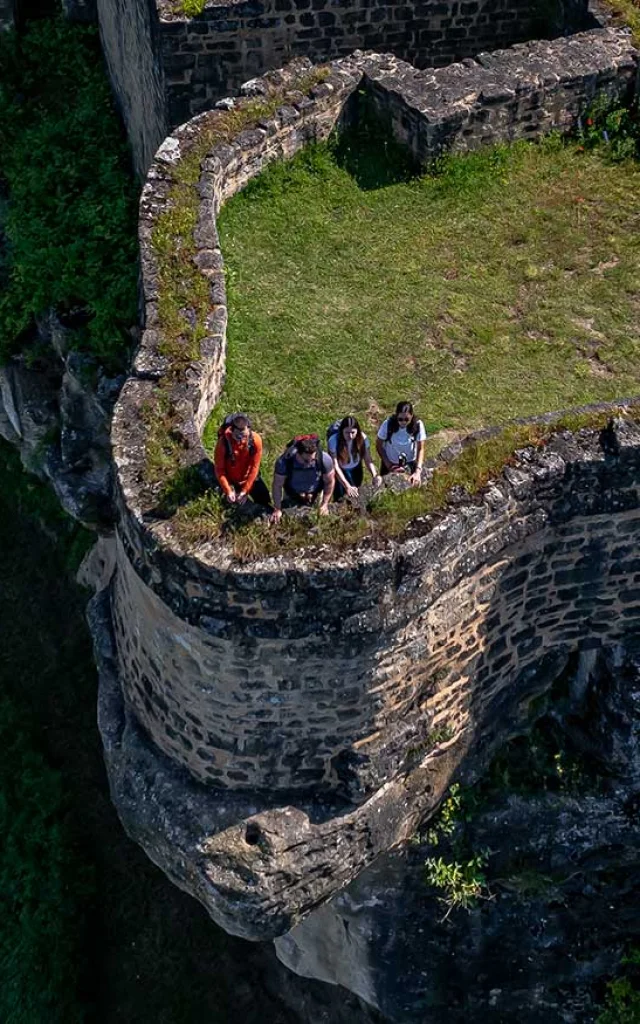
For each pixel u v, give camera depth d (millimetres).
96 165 17484
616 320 13516
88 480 16062
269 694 10523
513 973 13828
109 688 12430
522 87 14688
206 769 11289
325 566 9805
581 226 14445
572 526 11102
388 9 15445
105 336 15016
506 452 10898
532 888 13055
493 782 12539
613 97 15281
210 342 11914
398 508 10273
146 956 17125
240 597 9906
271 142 14336
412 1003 13945
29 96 19156
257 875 11031
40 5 20453
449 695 11438
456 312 13516
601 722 12328
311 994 16344
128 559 10695
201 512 10219
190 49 14852
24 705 18688
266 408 12555
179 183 13414
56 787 17938
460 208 14578
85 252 15875
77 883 17375
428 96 14586
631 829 12773
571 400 12750
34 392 16812
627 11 15820
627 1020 14031
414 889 12828
